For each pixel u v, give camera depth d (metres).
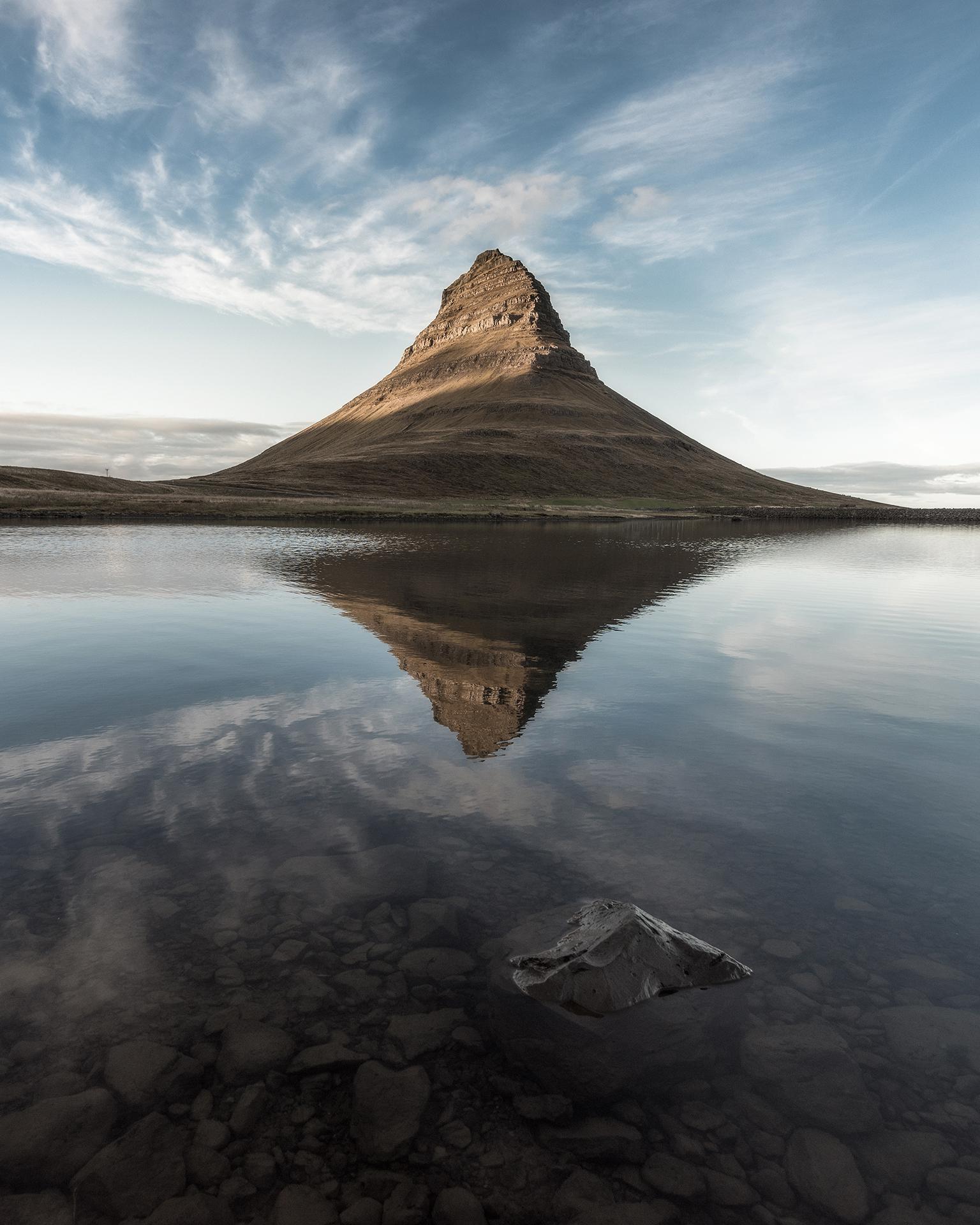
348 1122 3.02
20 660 10.82
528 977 3.78
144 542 37.81
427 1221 2.60
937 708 9.10
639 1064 3.32
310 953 3.99
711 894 4.64
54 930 4.10
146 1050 3.29
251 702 8.70
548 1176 2.80
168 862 4.88
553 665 11.12
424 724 8.01
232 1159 2.83
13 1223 2.55
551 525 79.88
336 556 30.62
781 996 3.74
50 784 6.16
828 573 28.23
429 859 4.98
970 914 4.46
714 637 13.86
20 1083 3.09
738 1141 2.97
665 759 7.06
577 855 5.10
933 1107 3.11
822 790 6.36
